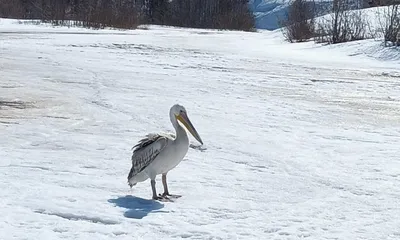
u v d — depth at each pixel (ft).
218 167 29.50
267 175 28.19
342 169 29.50
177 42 113.29
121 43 101.19
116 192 24.97
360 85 62.80
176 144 23.52
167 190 24.61
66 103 46.62
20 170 27.63
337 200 24.49
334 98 53.88
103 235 19.98
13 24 152.46
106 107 45.42
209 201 23.99
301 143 35.50
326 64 82.43
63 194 24.16
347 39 110.73
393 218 22.30
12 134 35.65
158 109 44.96
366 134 38.83
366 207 23.61
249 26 254.27
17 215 21.53
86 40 103.91
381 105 50.78
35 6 183.83
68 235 19.88
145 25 202.49
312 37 129.90
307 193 25.43
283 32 145.69
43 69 65.67
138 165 24.00
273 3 307.37
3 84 54.85
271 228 20.99
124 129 37.99
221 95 53.21
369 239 20.12
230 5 273.33
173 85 58.08
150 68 70.79
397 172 29.01
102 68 68.64
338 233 20.63
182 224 21.15
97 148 32.68
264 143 35.14
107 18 164.14
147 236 19.97
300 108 48.01
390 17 101.24
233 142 35.06
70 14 174.29
